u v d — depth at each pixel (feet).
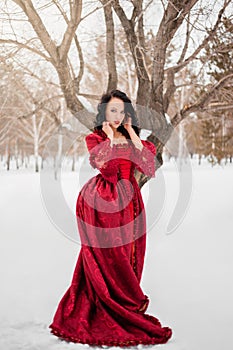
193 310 14.46
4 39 21.53
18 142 101.81
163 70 20.56
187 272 18.88
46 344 12.12
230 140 77.77
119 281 13.37
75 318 13.11
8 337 12.49
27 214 34.91
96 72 50.44
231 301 15.15
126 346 12.09
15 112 43.86
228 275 18.20
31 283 17.58
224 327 13.03
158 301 15.38
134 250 13.75
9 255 22.36
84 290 13.65
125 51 45.60
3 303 15.20
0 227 29.86
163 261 20.84
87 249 13.25
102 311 13.12
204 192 47.85
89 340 12.21
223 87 22.50
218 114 37.27
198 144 89.35
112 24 22.13
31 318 13.92
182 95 63.62
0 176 69.72
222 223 30.35
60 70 21.53
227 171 73.97
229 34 21.50
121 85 56.90
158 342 12.22
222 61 24.00
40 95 42.80
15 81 27.63
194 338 12.41
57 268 19.98
